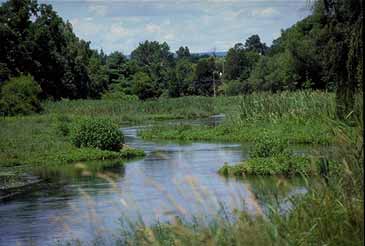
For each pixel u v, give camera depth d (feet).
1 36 272.72
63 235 45.27
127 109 252.01
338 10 57.31
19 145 118.21
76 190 71.51
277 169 72.95
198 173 79.41
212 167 85.92
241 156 100.12
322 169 21.70
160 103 264.52
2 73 263.70
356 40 43.62
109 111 247.09
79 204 60.54
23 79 237.45
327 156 21.89
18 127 162.40
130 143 135.95
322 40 61.57
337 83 52.19
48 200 65.82
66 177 84.64
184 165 87.35
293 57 248.52
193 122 195.93
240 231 19.74
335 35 57.41
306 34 252.83
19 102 226.58
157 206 49.29
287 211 21.26
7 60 274.98
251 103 147.13
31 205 63.26
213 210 22.97
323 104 122.83
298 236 19.12
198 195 23.20
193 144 128.67
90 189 70.69
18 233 49.57
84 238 41.83
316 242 18.81
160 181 71.77
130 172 84.74
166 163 94.89
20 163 101.30
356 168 19.99
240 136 133.80
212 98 276.62
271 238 19.08
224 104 265.13
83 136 114.42
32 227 51.47
